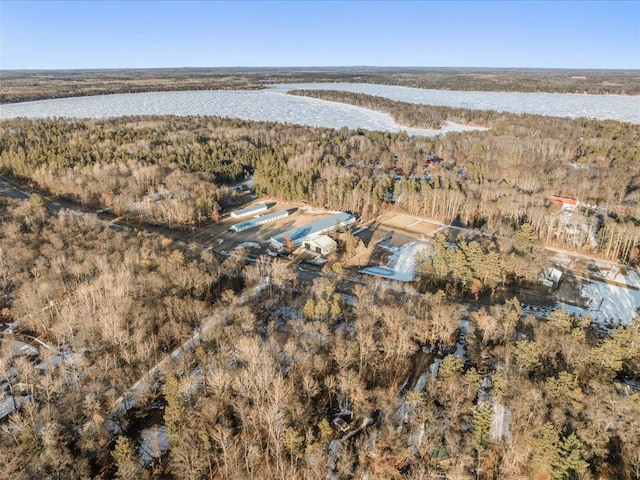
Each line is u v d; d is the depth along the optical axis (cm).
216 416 5534
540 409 5316
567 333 6838
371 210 13875
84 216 11550
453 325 7175
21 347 7119
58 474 4775
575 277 9931
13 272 8456
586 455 4850
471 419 5581
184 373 6275
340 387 6012
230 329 6844
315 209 14200
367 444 5375
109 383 6169
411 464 5200
